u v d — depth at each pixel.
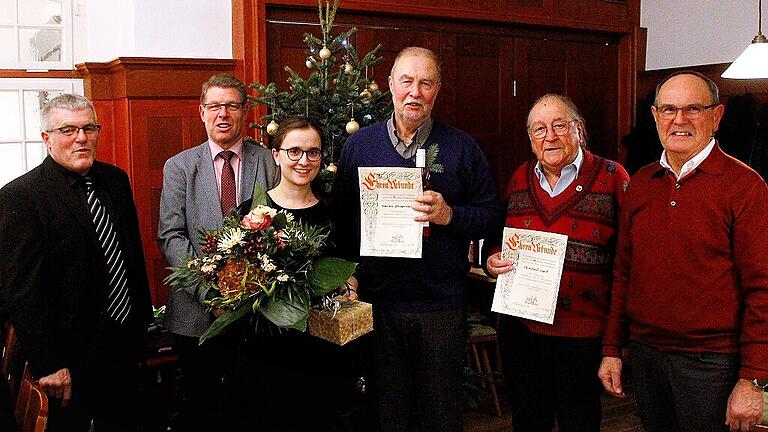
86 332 2.60
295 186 2.59
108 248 2.65
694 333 2.21
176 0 3.95
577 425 2.54
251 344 2.46
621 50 5.70
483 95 5.11
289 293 2.30
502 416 4.12
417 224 2.48
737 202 2.13
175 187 2.86
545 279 2.49
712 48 5.20
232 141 2.95
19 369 2.57
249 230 2.34
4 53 3.94
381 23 4.65
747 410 2.12
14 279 2.45
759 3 4.64
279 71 4.32
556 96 2.52
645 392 2.39
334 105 3.40
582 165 2.54
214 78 2.95
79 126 2.54
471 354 4.51
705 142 2.20
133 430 2.82
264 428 2.52
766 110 4.56
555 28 5.35
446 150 2.63
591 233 2.49
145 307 2.87
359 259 2.70
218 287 2.34
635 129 5.23
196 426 2.73
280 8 4.27
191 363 2.77
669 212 2.24
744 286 2.15
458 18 4.86
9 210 2.48
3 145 3.97
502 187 5.27
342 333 2.33
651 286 2.29
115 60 3.81
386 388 2.70
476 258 4.39
